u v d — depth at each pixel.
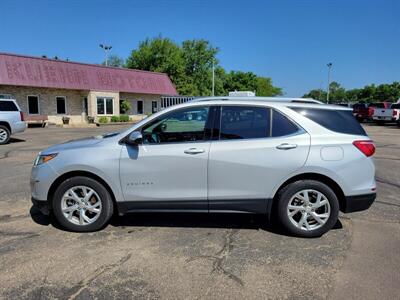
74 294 3.15
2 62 25.56
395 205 5.84
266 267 3.67
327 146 4.34
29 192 6.54
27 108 27.06
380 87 89.25
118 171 4.43
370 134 20.00
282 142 4.34
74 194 4.54
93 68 31.69
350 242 4.31
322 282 3.37
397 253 4.00
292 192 4.37
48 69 28.16
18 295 3.13
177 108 4.53
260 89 98.81
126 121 32.19
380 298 3.11
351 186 4.37
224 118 4.46
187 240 4.35
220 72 65.88
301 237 4.45
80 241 4.30
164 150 4.39
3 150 12.22
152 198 4.46
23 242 4.26
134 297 3.11
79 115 30.53
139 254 3.95
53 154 4.53
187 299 3.09
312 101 4.74
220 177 4.37
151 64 49.84
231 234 4.55
